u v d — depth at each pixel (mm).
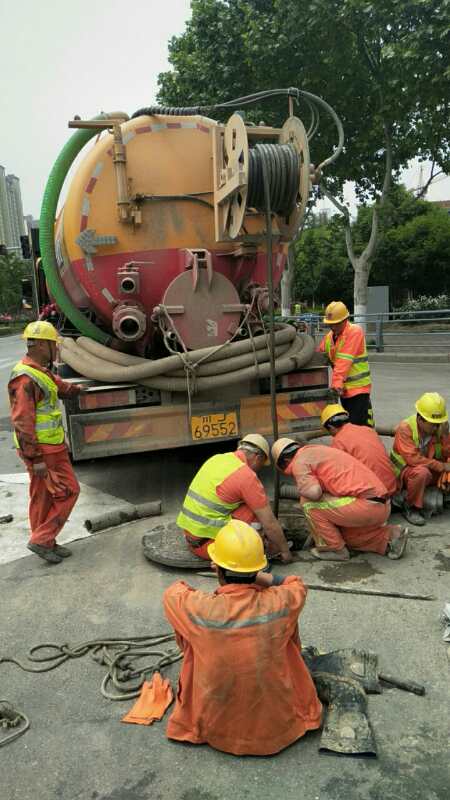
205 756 2465
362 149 17578
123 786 2334
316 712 2559
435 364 14680
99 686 2939
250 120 16031
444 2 11883
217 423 5254
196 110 5449
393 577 3846
